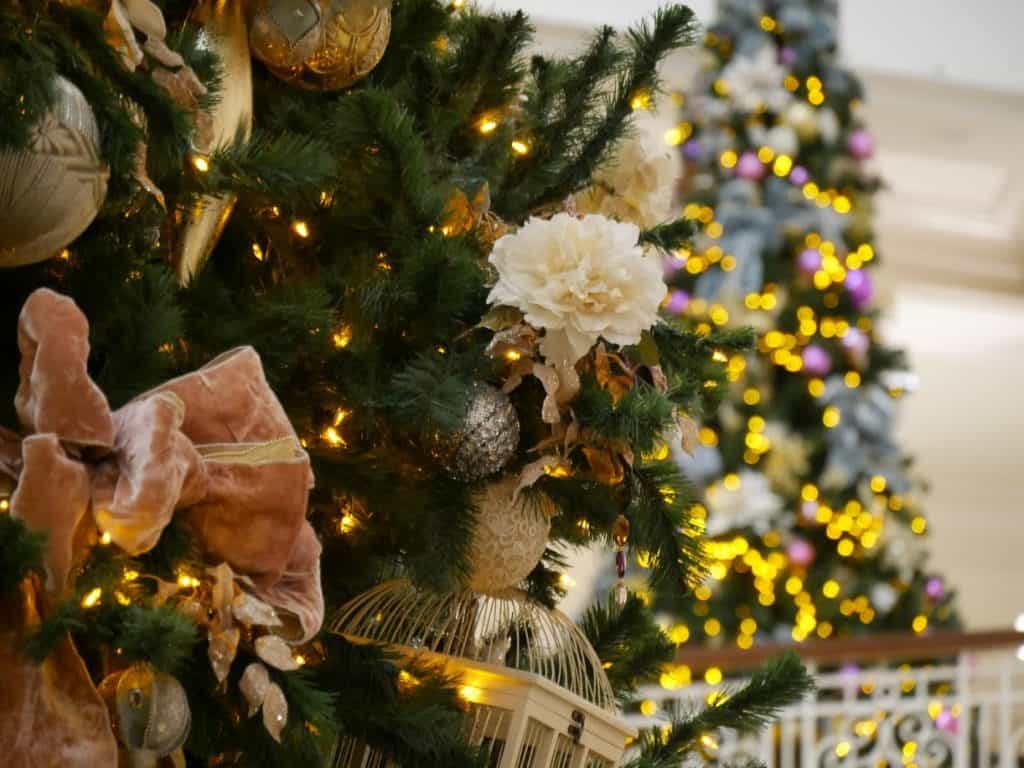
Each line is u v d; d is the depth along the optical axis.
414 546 2.00
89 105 1.72
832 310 5.16
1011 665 4.67
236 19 2.01
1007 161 8.96
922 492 5.43
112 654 1.74
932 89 8.55
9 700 1.64
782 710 2.32
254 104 2.15
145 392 1.76
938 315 9.71
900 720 4.84
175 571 1.71
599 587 4.80
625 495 2.06
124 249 1.89
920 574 5.05
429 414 1.91
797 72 5.37
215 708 1.77
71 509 1.62
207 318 1.94
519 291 1.92
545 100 2.23
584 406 1.98
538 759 2.03
